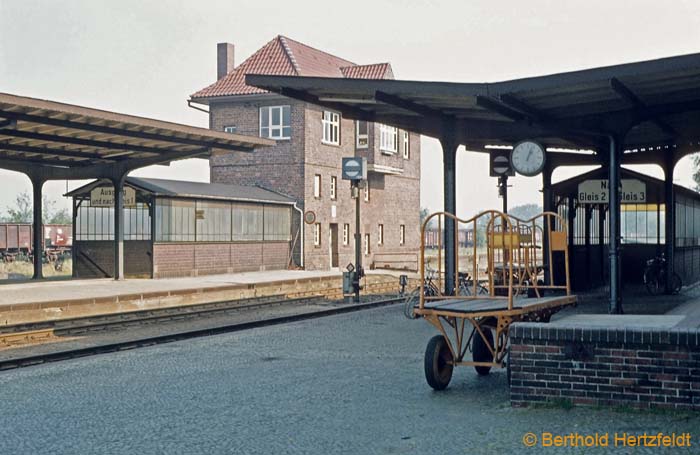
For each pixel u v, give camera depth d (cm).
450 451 620
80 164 2673
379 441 658
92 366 1104
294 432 696
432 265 4191
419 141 4366
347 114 1703
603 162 2052
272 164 3544
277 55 3803
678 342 703
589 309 1697
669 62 1166
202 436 689
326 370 1027
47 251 4088
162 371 1048
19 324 1573
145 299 2003
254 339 1384
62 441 683
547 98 1414
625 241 2239
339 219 3709
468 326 1549
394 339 1353
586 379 739
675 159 2078
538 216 1030
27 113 1800
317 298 2317
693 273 2545
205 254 2895
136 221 2689
